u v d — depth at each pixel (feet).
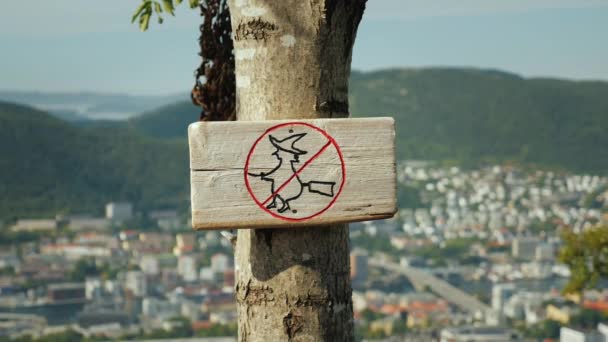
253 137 9.33
